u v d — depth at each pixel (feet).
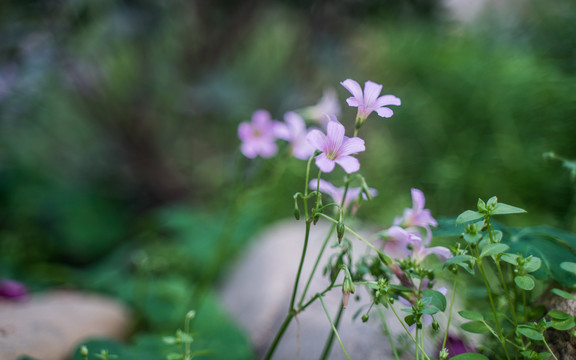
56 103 16.44
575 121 10.34
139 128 15.67
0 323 7.26
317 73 15.37
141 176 16.85
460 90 14.02
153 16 12.75
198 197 16.88
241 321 8.80
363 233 10.50
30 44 12.69
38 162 17.44
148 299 9.28
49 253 15.62
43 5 11.86
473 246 4.62
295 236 11.43
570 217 8.77
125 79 15.30
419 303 4.55
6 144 16.39
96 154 17.75
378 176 14.10
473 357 4.53
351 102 4.56
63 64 13.43
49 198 16.58
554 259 5.09
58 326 7.68
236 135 15.89
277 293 9.02
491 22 15.46
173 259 12.27
